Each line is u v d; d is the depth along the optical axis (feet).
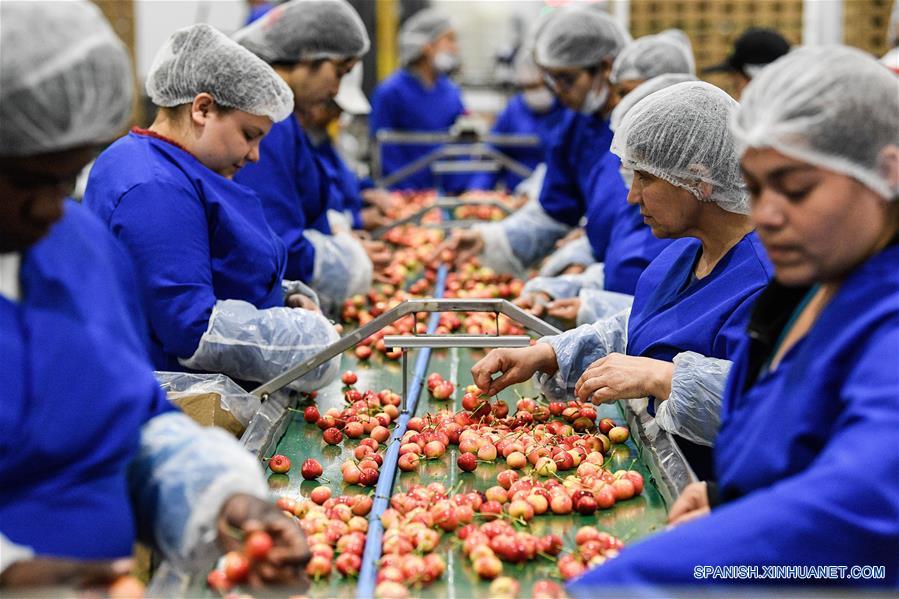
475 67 52.08
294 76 12.96
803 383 5.16
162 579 6.04
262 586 5.42
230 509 5.61
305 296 12.24
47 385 5.15
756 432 5.44
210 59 9.40
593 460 8.48
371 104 30.50
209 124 9.75
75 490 5.30
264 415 9.24
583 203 16.52
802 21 32.83
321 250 13.78
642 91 11.49
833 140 4.83
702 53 33.04
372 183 24.34
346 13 12.65
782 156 4.96
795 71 5.03
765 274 8.45
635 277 12.44
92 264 5.65
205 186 9.75
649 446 8.52
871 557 4.54
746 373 5.96
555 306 12.63
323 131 18.38
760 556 4.65
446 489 8.09
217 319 9.57
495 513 7.43
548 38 14.38
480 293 15.53
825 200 4.95
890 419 4.58
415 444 8.72
